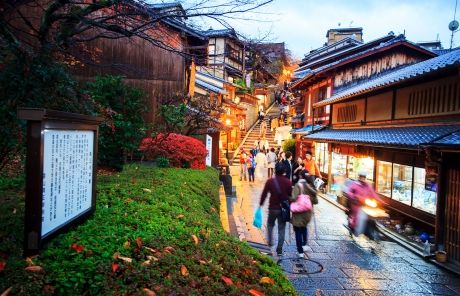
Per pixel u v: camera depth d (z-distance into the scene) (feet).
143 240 12.33
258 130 138.31
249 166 78.79
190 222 16.35
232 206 47.67
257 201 52.95
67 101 20.83
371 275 26.20
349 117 63.82
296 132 96.89
